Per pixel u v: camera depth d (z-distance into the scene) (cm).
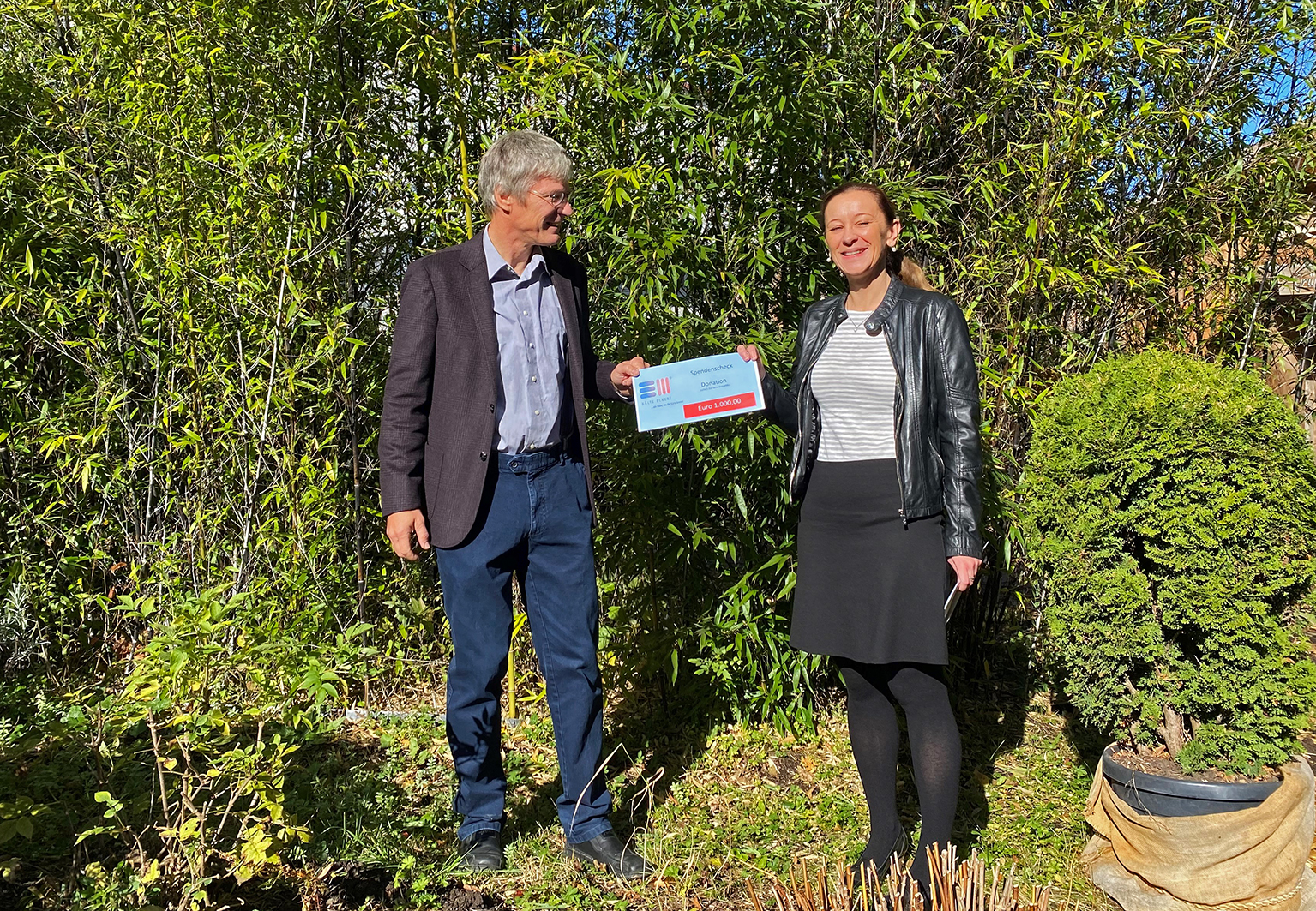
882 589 221
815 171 317
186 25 304
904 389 221
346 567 338
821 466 235
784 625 320
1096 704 249
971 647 371
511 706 332
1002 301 327
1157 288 345
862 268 228
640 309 276
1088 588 241
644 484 296
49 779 251
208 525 337
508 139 219
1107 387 247
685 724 327
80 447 347
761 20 284
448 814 263
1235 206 334
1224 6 316
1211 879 217
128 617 361
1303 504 225
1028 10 304
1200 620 225
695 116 285
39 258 344
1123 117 319
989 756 313
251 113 310
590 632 242
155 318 330
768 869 242
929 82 325
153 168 315
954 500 220
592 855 239
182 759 242
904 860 238
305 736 280
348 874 224
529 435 228
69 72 324
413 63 308
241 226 311
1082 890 237
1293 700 223
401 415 226
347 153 317
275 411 322
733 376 234
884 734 237
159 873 186
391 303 340
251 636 223
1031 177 313
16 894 205
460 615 231
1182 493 228
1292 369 366
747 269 304
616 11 296
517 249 227
